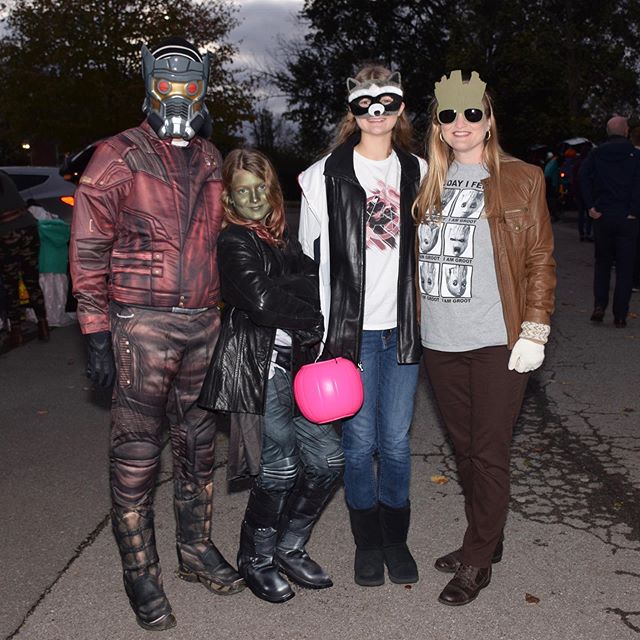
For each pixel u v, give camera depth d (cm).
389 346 346
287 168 4066
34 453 531
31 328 925
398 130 354
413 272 340
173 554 392
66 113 2462
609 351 767
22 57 2470
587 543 395
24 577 370
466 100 319
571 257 1450
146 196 310
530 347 323
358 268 333
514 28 2905
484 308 330
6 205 810
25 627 330
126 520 328
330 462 344
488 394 334
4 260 814
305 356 340
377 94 327
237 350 321
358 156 340
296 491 354
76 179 1127
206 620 335
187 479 352
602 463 497
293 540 360
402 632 325
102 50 2425
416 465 498
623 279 855
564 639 317
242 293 313
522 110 2898
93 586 362
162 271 313
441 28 4062
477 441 340
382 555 373
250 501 347
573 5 2986
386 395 353
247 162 320
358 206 332
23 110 2489
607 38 3014
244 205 321
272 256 325
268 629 328
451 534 408
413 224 338
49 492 467
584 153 1731
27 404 641
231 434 329
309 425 343
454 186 333
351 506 366
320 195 337
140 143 312
